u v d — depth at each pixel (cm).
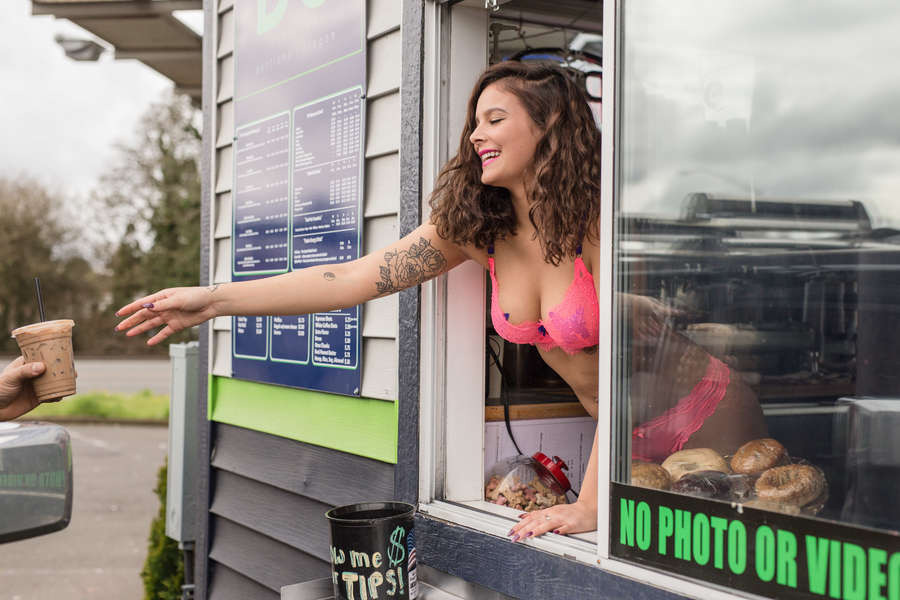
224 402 338
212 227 345
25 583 573
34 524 141
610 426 166
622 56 165
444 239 207
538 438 244
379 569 178
